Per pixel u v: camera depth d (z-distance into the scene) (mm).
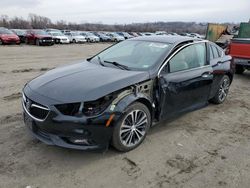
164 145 4129
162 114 4363
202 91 5191
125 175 3346
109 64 4531
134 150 3932
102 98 3447
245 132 4793
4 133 4254
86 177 3271
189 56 4875
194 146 4160
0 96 6230
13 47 21438
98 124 3398
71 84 3676
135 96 3775
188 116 5406
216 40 18828
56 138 3445
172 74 4402
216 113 5684
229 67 6133
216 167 3609
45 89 3635
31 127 3637
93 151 3518
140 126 4004
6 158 3572
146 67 4230
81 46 26453
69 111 3355
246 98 6996
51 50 19828
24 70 9961
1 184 3078
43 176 3250
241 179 3371
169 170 3488
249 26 14945
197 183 3254
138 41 5113
